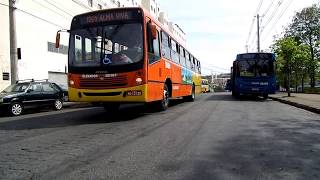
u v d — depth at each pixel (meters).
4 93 16.81
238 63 24.77
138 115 13.09
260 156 6.10
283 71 29.58
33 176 5.02
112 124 10.60
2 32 24.67
